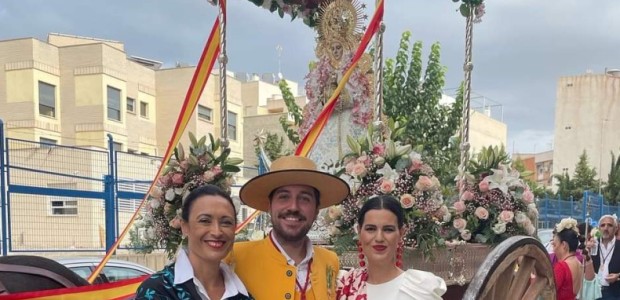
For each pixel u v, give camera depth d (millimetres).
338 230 3848
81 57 22656
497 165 4508
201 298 2221
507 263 2645
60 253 9898
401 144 4203
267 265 2615
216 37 4086
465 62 4867
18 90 21594
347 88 5332
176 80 26047
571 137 46438
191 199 2311
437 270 3871
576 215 21531
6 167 8055
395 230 2660
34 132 21516
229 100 27094
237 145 27672
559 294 4949
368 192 3783
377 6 4387
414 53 11242
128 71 24281
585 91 46156
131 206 10766
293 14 5727
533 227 4336
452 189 4605
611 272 6914
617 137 44938
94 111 22516
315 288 2633
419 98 11188
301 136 5824
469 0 4758
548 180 59188
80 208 11305
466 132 4715
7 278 2570
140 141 24922
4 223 7918
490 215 4285
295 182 2658
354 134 5281
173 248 4113
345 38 5410
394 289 2598
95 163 12242
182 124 3885
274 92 37875
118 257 9320
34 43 21688
